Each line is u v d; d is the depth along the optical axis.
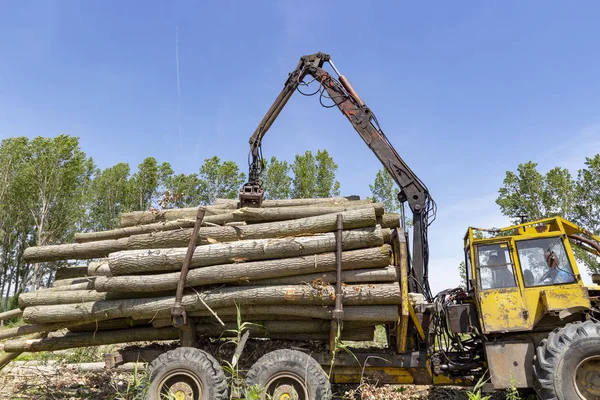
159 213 7.52
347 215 6.21
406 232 7.55
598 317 6.24
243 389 5.78
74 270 7.52
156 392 5.72
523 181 24.58
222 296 6.09
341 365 6.42
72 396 7.12
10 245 31.16
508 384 5.95
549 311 5.93
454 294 7.06
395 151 8.33
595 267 11.34
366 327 6.44
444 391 7.38
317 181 26.58
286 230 6.39
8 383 7.84
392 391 6.64
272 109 8.88
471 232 6.78
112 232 7.39
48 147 29.19
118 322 6.91
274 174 27.30
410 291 7.22
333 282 6.13
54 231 29.14
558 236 6.37
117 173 33.19
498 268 6.44
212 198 30.17
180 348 6.02
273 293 6.00
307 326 6.43
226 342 6.62
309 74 9.12
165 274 6.29
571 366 5.46
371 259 6.05
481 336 6.40
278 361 5.72
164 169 32.75
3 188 28.17
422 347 6.52
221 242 6.51
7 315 7.22
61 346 6.96
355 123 8.55
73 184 29.78
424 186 8.09
